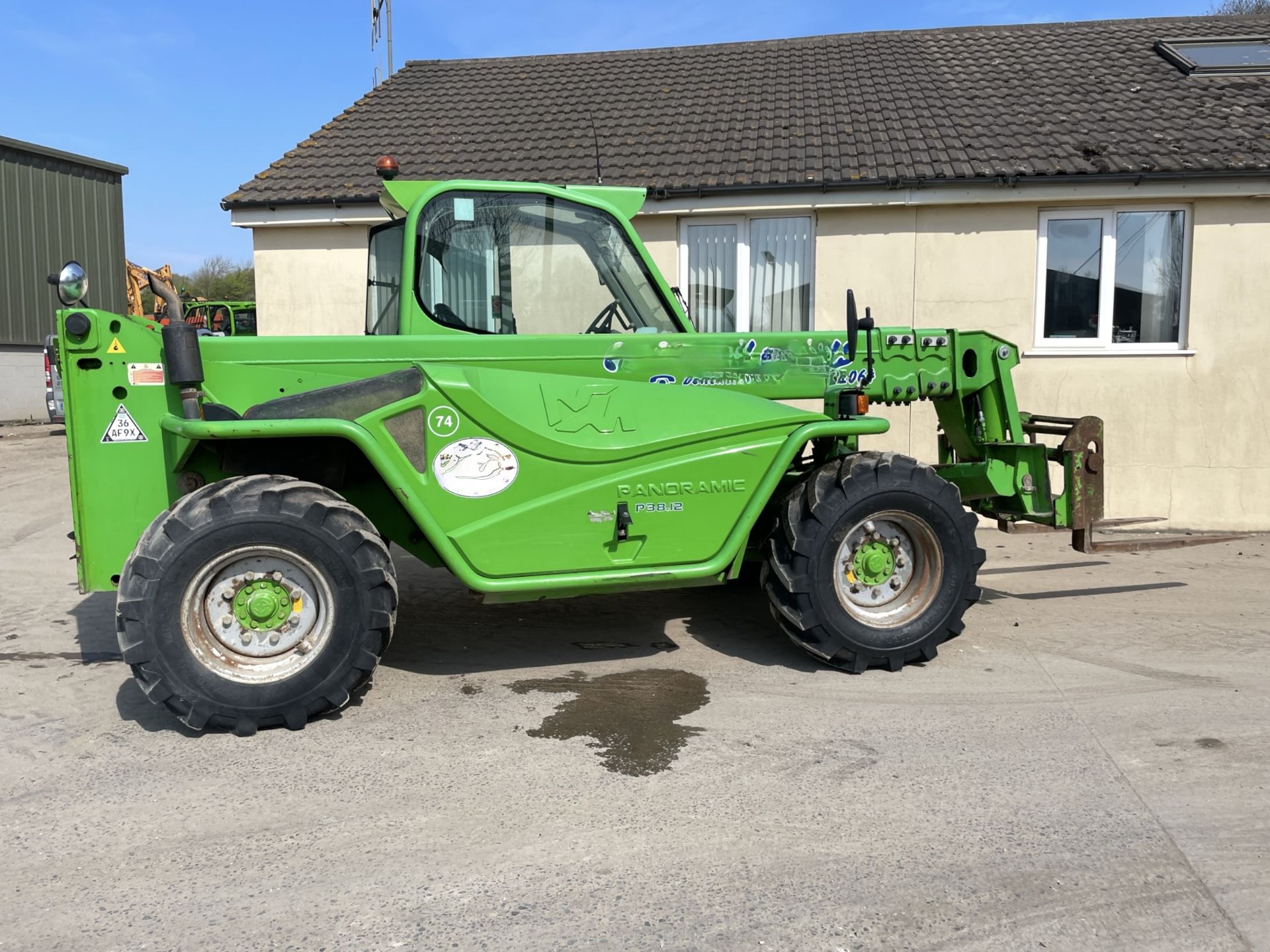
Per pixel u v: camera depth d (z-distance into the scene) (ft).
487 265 14.24
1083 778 10.62
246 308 55.62
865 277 26.45
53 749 11.49
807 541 13.69
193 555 11.36
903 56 35.50
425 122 32.71
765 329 27.45
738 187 25.73
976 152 26.45
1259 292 25.44
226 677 11.64
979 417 17.11
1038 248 26.07
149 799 10.16
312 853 9.05
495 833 9.41
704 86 34.14
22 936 7.75
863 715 12.57
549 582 13.08
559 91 34.91
